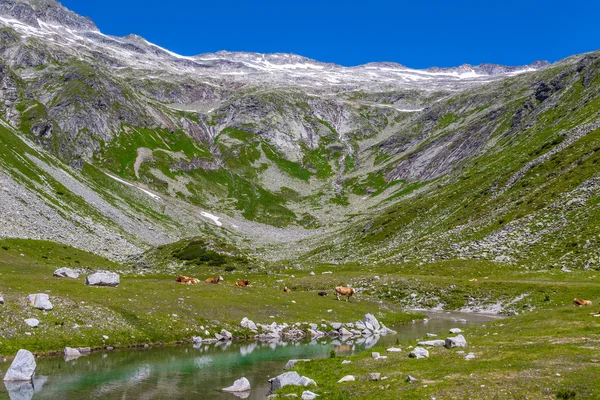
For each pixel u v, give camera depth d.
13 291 41.81
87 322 39.38
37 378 28.66
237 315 49.16
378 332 50.16
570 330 32.84
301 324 49.75
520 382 20.59
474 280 75.44
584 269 71.00
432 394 20.22
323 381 25.34
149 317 43.12
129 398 24.81
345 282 81.50
